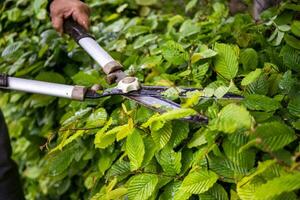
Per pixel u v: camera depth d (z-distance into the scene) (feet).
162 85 4.83
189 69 5.12
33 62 7.14
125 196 4.43
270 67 4.79
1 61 7.39
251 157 3.87
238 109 3.71
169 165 4.25
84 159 5.30
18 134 8.08
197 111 4.20
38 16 7.44
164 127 4.24
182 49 5.27
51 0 6.10
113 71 5.09
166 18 7.69
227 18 6.54
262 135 3.58
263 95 4.22
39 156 7.83
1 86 5.19
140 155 4.21
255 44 5.67
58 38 7.20
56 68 7.07
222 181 4.13
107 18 7.94
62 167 5.23
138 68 5.60
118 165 4.62
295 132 4.02
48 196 8.15
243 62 4.96
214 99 4.26
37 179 8.32
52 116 6.95
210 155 4.09
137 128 4.46
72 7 5.97
